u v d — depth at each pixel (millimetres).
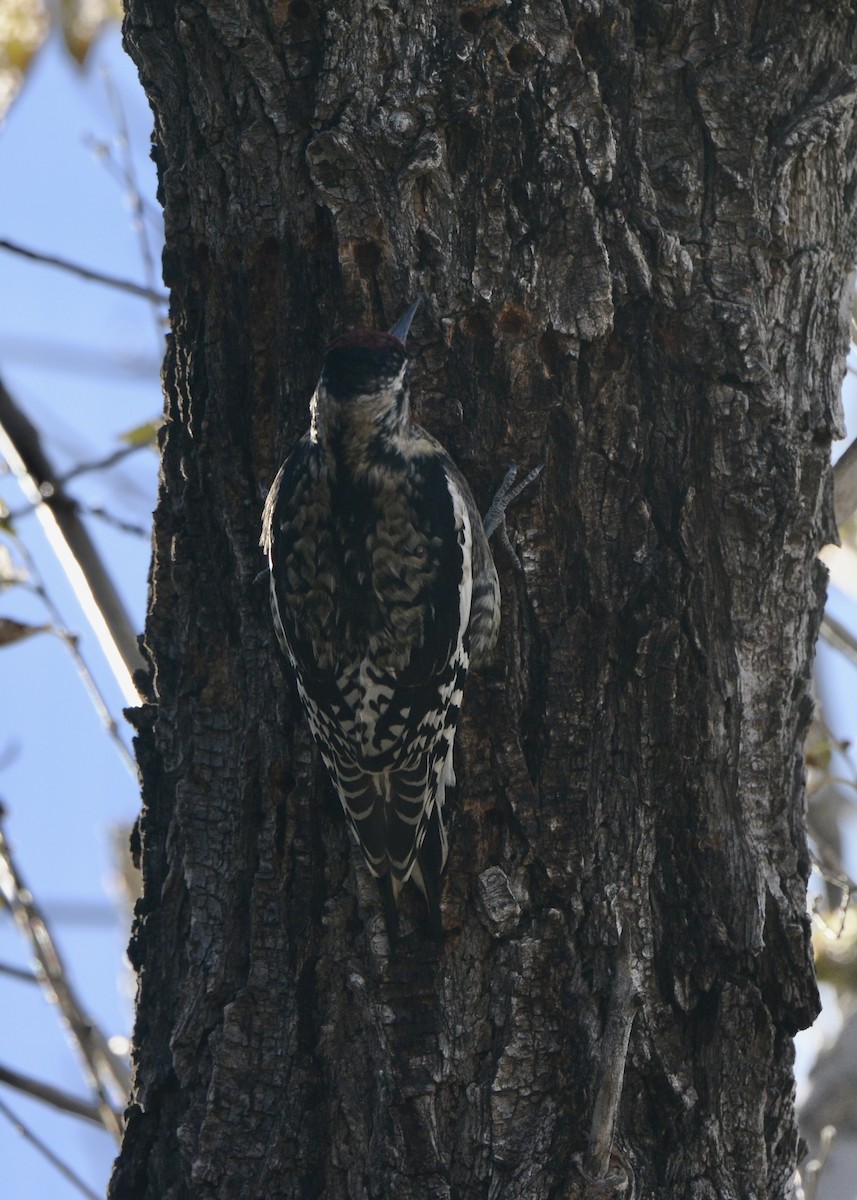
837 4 9469
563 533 9086
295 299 9180
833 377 9688
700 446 9078
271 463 9422
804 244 9492
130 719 9891
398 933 8719
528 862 8859
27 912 11641
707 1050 8789
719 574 9070
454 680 8945
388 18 8992
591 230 8992
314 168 8969
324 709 8953
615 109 9133
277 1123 8703
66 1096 11031
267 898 9023
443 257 9008
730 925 8883
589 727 8961
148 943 9422
